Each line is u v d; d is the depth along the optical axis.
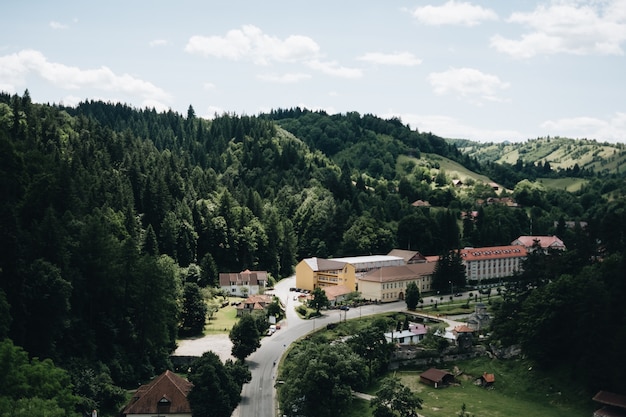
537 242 189.00
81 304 119.44
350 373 111.00
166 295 133.25
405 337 157.00
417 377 136.88
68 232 126.62
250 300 182.50
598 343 120.00
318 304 185.88
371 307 197.38
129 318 126.38
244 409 111.62
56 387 81.62
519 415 113.88
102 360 117.25
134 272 128.25
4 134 127.25
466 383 133.62
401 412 104.88
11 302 103.19
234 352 135.75
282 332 163.75
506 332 146.50
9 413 69.44
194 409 98.50
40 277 105.62
